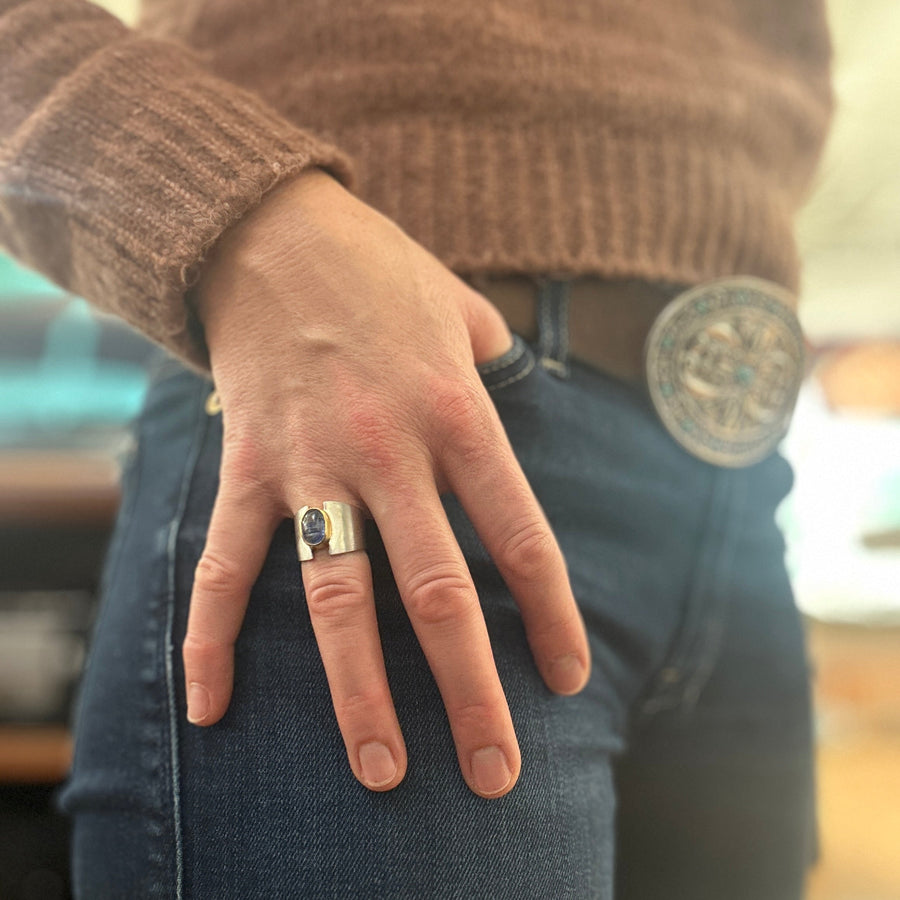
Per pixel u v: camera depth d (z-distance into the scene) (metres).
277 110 0.31
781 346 0.34
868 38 1.57
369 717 0.22
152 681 0.26
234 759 0.23
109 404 0.94
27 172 0.26
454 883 0.22
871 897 1.03
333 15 0.30
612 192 0.31
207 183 0.24
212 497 0.27
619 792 0.38
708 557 0.34
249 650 0.24
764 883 0.38
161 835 0.24
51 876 0.69
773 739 0.38
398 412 0.22
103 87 0.26
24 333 0.94
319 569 0.22
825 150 0.41
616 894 0.38
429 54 0.30
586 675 0.25
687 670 0.35
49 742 0.69
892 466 2.45
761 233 0.35
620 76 0.31
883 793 1.49
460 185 0.30
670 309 0.32
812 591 2.40
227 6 0.32
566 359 0.30
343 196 0.25
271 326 0.23
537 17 0.31
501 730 0.22
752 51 0.37
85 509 0.70
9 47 0.27
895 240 2.87
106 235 0.25
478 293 0.29
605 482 0.30
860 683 2.14
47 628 0.70
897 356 2.65
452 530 0.24
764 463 0.37
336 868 0.22
